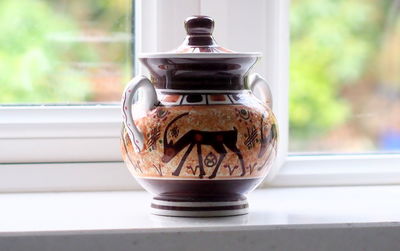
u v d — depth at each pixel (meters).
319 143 1.49
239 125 0.99
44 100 1.38
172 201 1.04
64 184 1.33
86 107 1.36
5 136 1.32
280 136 1.38
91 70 1.38
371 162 1.43
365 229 0.98
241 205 1.05
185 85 1.01
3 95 1.37
